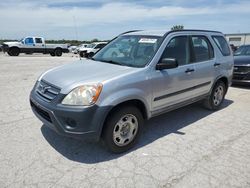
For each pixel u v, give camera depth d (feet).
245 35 143.95
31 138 12.56
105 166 10.26
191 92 14.90
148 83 11.68
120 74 10.85
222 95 18.57
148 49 12.91
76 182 9.13
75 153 11.23
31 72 36.29
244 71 26.16
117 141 11.09
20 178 9.23
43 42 85.56
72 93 9.82
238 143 12.71
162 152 11.58
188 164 10.56
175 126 14.93
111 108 10.11
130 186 9.00
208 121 15.93
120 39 15.37
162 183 9.21
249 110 18.57
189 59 14.60
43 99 10.74
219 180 9.46
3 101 19.22
